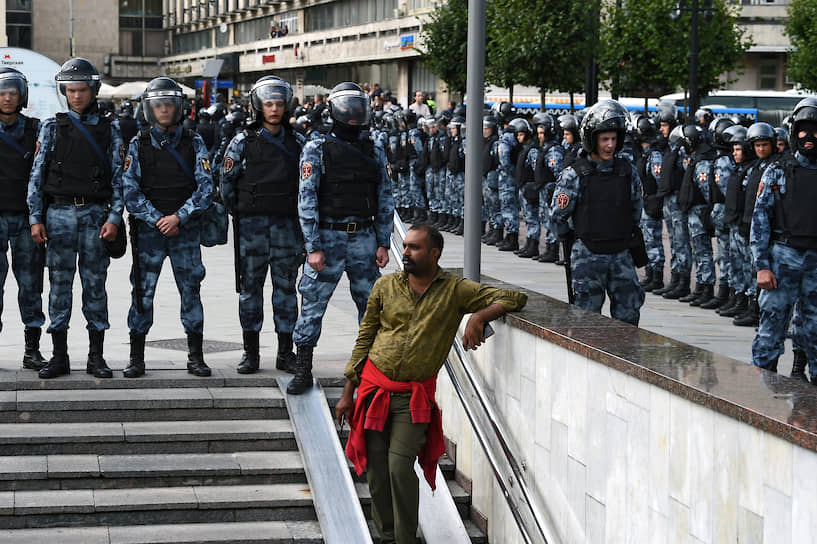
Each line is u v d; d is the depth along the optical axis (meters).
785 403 4.16
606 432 5.24
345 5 66.06
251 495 6.83
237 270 8.13
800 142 8.17
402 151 25.09
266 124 8.05
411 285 6.28
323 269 7.72
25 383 7.59
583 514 5.51
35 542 6.33
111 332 10.48
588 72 27.27
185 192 7.85
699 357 5.04
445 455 7.59
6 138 8.06
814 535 3.77
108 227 7.74
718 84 34.06
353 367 6.42
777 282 8.38
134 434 7.12
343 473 6.97
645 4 31.05
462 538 6.81
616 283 7.54
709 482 4.36
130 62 101.69
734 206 12.22
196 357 8.01
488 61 28.72
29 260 8.15
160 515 6.65
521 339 6.27
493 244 20.48
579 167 7.52
